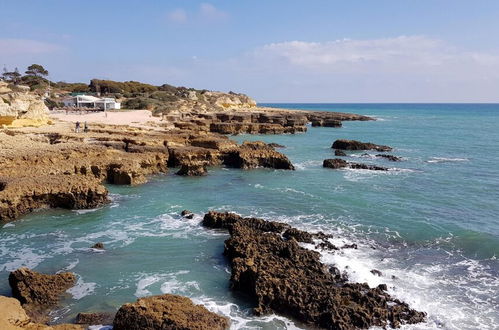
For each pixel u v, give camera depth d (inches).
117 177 1403.8
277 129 3253.0
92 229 977.5
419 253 862.5
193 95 5398.6
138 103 4205.2
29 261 798.5
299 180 1540.4
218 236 940.6
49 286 664.4
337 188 1411.2
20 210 1055.6
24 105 2265.0
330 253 832.9
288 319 614.2
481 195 1334.9
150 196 1275.8
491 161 2000.5
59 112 3238.2
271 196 1295.5
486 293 697.0
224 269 775.1
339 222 1048.2
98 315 602.9
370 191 1370.6
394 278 737.6
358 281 717.3
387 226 1021.8
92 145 1604.3
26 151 1398.9
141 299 580.7
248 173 1668.3
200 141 1926.7
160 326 532.1
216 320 563.2
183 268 776.9
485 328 599.5
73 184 1123.3
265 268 700.0
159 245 885.8
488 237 949.8
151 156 1620.3
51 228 978.7
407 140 2893.7
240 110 4995.1
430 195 1326.3
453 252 871.7
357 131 3590.1
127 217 1069.8
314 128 3885.3
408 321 611.2
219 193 1330.0
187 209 1146.7
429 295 685.3
